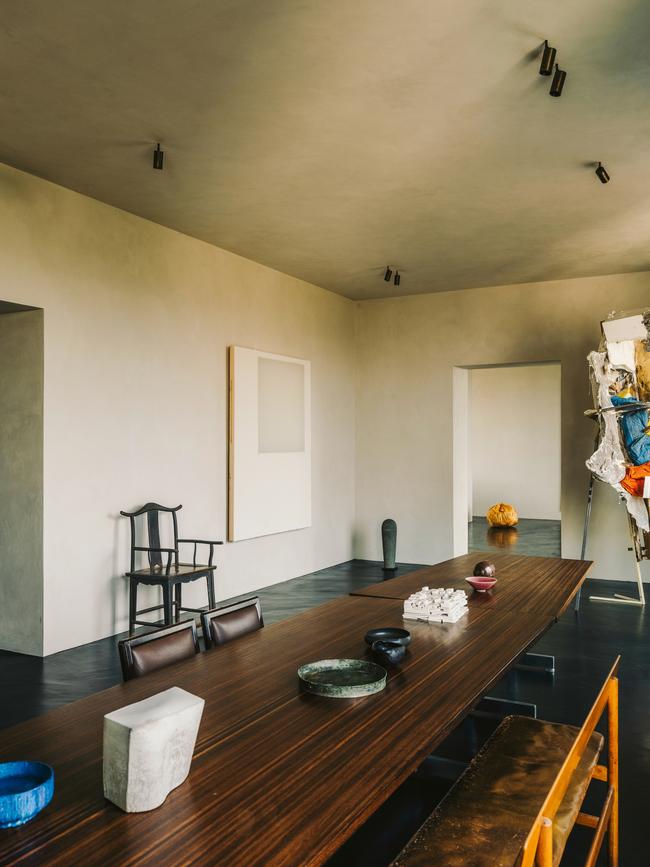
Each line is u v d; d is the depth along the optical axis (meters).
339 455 8.62
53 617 4.88
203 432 6.35
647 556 6.08
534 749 2.18
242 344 6.88
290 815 1.32
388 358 8.79
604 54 3.27
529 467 13.77
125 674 2.21
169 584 4.98
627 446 5.96
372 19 2.99
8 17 2.99
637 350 5.90
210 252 6.47
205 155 4.47
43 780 1.38
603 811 2.04
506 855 1.58
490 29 3.06
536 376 13.71
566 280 7.84
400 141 4.26
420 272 7.54
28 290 4.74
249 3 2.88
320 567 8.20
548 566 4.14
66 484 4.99
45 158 4.50
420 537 8.58
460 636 2.57
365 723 1.75
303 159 4.54
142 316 5.68
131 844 1.23
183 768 1.43
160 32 3.11
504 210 5.56
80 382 5.12
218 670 2.21
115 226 5.44
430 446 8.54
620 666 4.57
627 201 5.36
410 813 2.69
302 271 7.48
